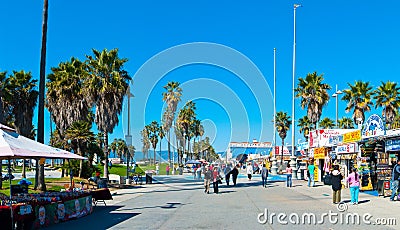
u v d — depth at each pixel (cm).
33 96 4353
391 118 5006
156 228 1162
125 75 3438
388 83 5047
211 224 1222
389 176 2262
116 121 3362
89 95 3347
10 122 4428
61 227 1234
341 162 2873
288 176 2953
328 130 3416
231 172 3064
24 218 1147
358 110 5216
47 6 2273
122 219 1375
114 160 7844
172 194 2406
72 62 4103
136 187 3122
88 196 1552
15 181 3094
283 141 7431
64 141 3441
